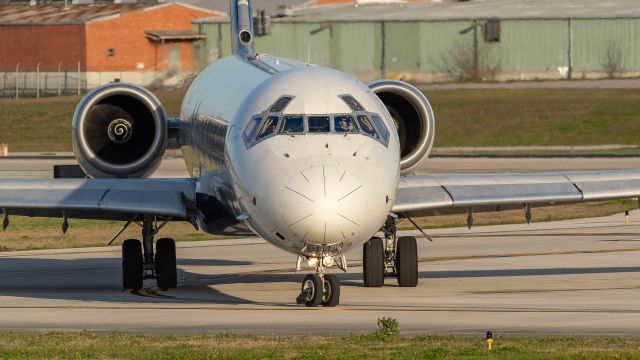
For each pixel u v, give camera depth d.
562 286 75.44
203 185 73.62
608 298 67.94
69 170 87.00
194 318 59.59
